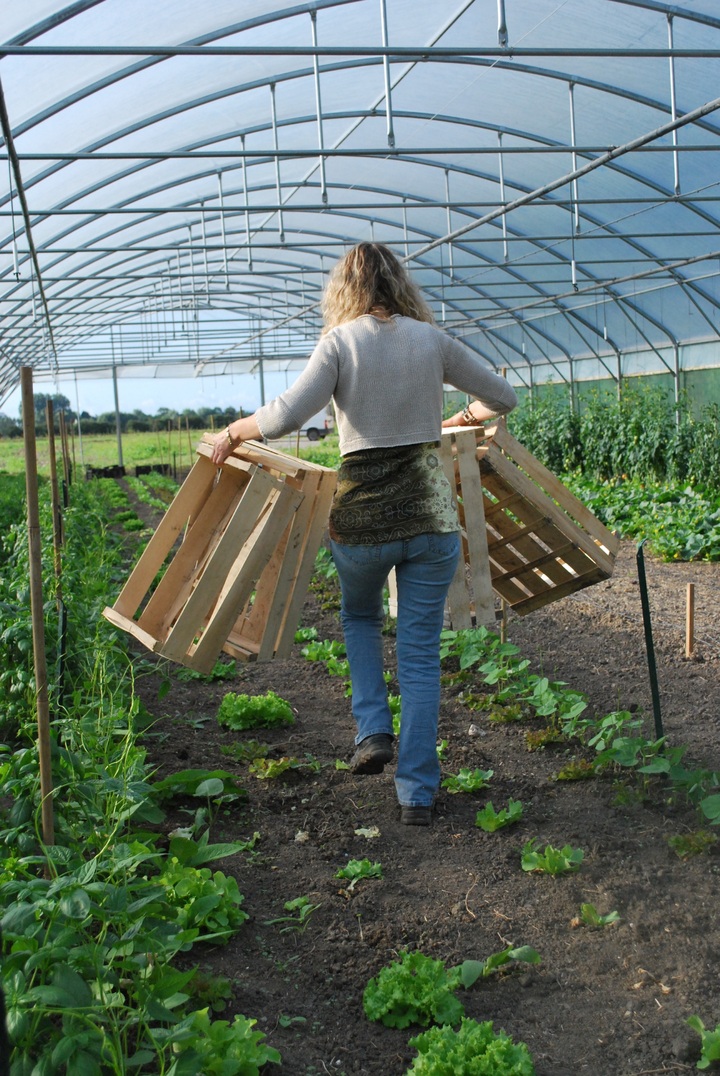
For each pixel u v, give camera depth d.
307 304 25.44
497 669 4.93
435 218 15.75
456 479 4.10
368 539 3.41
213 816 3.61
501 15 6.73
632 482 15.34
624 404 17.11
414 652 3.52
